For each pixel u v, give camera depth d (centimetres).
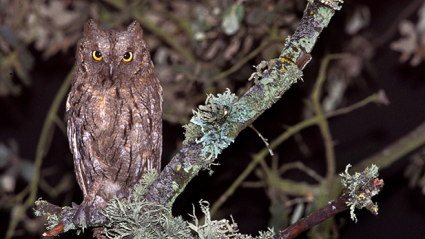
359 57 614
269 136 652
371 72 643
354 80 672
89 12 558
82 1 572
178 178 262
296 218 527
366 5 750
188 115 578
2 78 558
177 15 603
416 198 727
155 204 266
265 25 536
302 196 592
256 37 571
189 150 257
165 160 653
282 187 552
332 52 616
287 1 535
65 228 286
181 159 259
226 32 490
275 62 246
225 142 247
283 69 243
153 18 609
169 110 570
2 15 551
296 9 540
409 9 614
